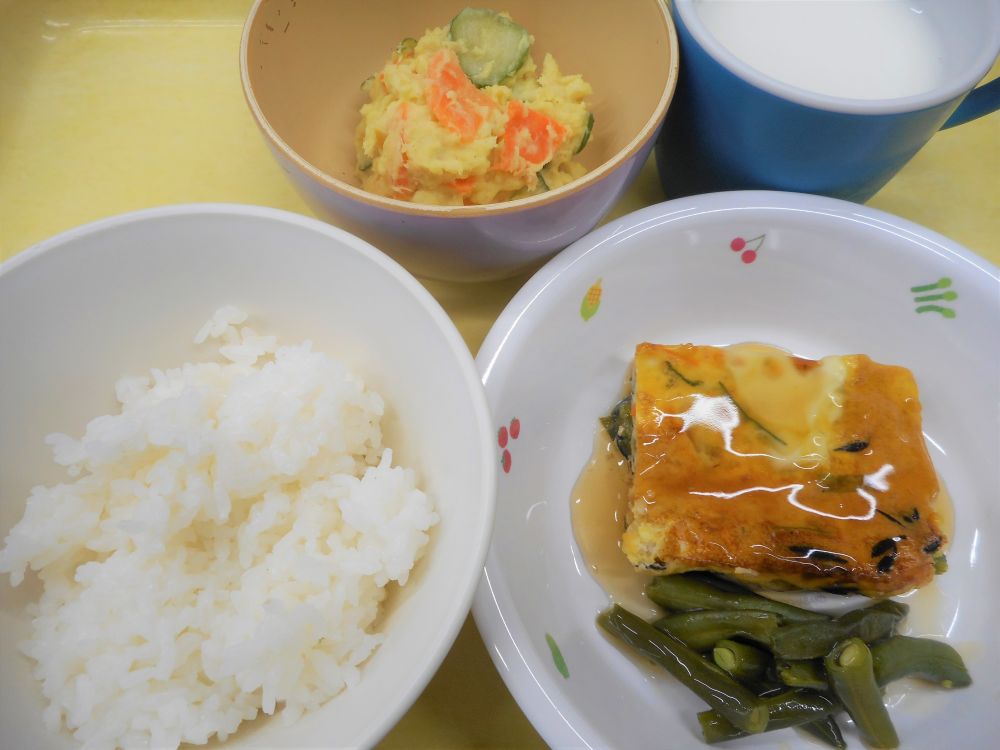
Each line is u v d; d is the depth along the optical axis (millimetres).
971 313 187
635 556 168
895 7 202
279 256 150
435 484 143
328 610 133
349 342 159
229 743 129
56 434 144
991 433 188
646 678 166
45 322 142
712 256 199
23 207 219
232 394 152
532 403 183
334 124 215
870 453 175
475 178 185
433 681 163
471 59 203
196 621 136
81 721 125
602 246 186
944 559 173
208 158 230
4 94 237
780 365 186
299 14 198
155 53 250
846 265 196
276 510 145
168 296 153
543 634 158
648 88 197
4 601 135
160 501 138
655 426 178
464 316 211
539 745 158
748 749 155
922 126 174
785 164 190
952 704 161
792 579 164
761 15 201
